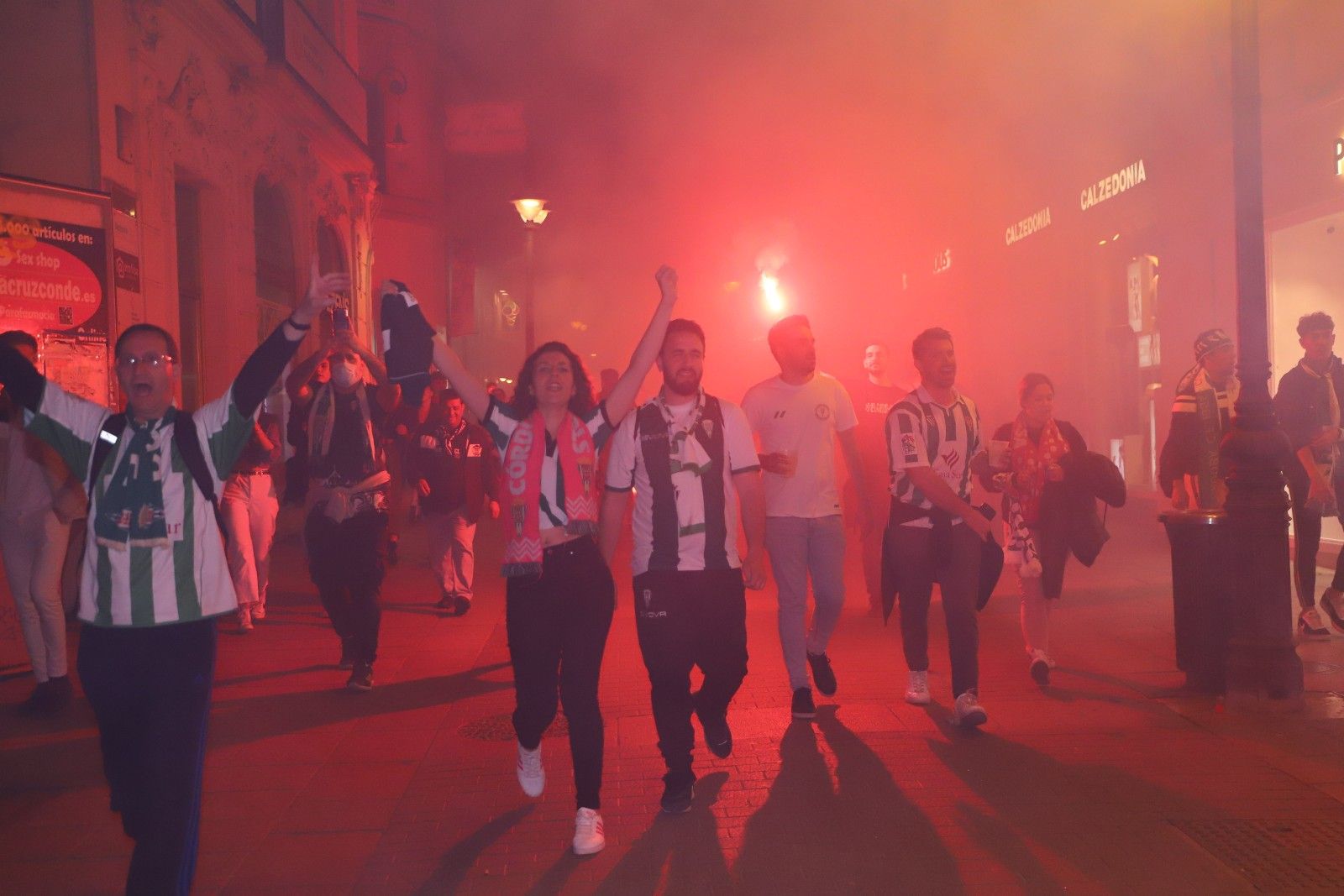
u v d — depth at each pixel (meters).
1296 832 4.09
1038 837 4.09
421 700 6.41
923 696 5.88
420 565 12.36
